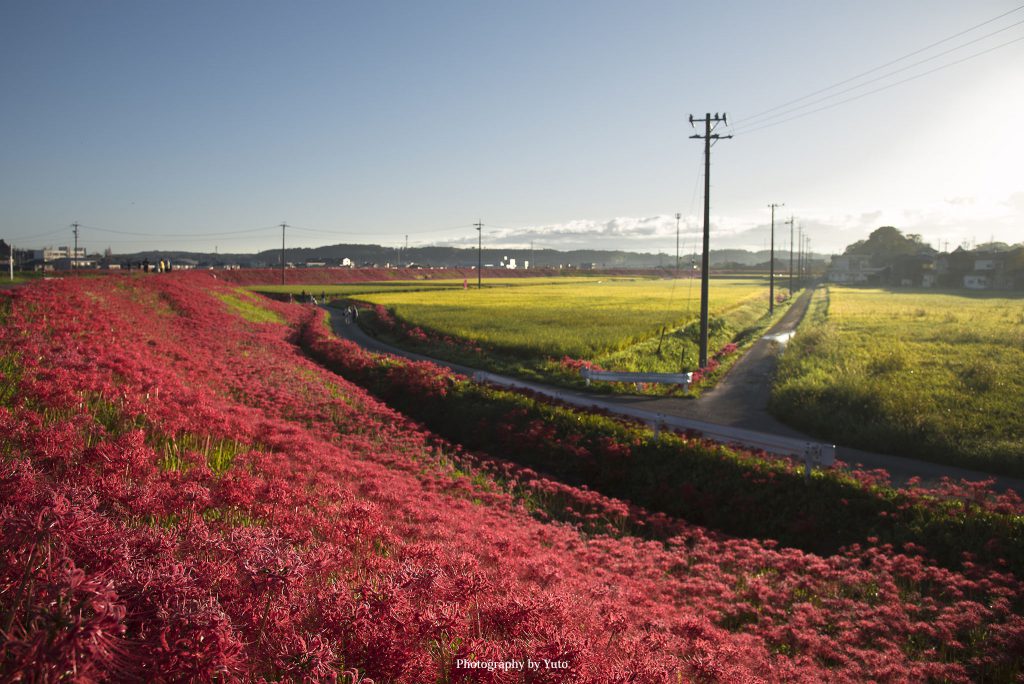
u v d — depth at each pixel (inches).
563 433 711.1
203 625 106.5
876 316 2037.4
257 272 5177.2
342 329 2047.2
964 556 410.9
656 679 162.6
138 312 1120.2
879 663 269.1
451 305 2568.9
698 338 1668.3
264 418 596.1
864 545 460.4
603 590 269.4
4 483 166.6
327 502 331.3
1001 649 291.6
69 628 89.1
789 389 892.0
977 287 4355.3
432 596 178.4
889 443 658.8
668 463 611.8
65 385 407.2
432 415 863.1
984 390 831.7
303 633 140.9
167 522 231.5
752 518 522.3
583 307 2438.5
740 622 329.1
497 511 468.1
